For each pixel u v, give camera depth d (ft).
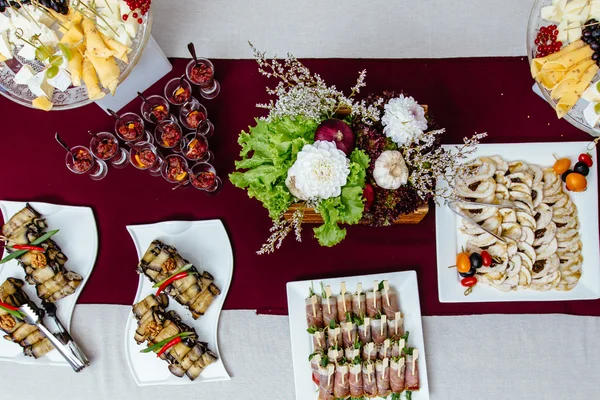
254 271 5.01
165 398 5.12
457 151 4.77
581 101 4.36
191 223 4.96
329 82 4.97
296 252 5.00
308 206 4.12
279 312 5.01
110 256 5.04
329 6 5.09
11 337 4.89
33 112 5.04
